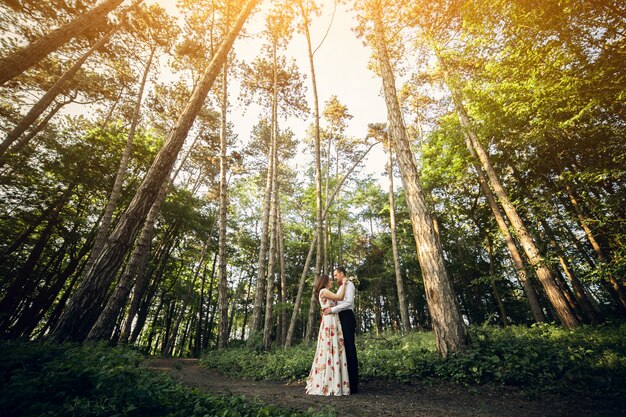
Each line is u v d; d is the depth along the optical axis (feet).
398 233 76.23
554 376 13.23
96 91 49.80
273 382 19.69
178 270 79.51
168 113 59.67
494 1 17.99
